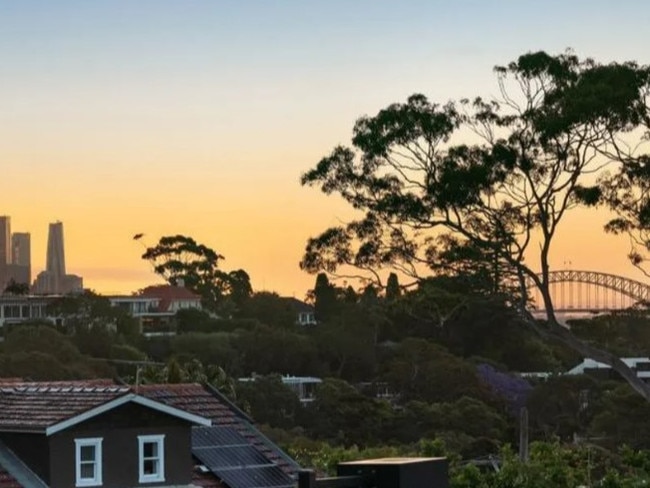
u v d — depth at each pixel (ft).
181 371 247.91
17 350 405.59
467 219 191.11
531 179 187.83
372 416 344.90
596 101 176.96
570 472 177.68
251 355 465.88
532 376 422.00
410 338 406.82
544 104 185.47
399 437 342.85
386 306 225.97
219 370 261.44
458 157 187.93
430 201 188.85
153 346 484.33
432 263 195.31
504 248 190.80
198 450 131.64
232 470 130.72
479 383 392.88
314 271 197.98
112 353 460.96
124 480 123.13
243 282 636.48
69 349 415.64
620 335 414.21
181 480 126.72
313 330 483.51
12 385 134.00
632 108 179.32
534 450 199.11
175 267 633.20
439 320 207.62
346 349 446.19
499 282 197.36
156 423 125.39
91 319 476.95
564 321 414.62
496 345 440.45
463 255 192.13
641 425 333.21
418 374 397.60
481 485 167.73
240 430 138.51
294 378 427.74
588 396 372.17
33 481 119.65
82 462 121.19
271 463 134.41
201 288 629.92
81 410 120.47
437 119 186.39
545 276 192.44
